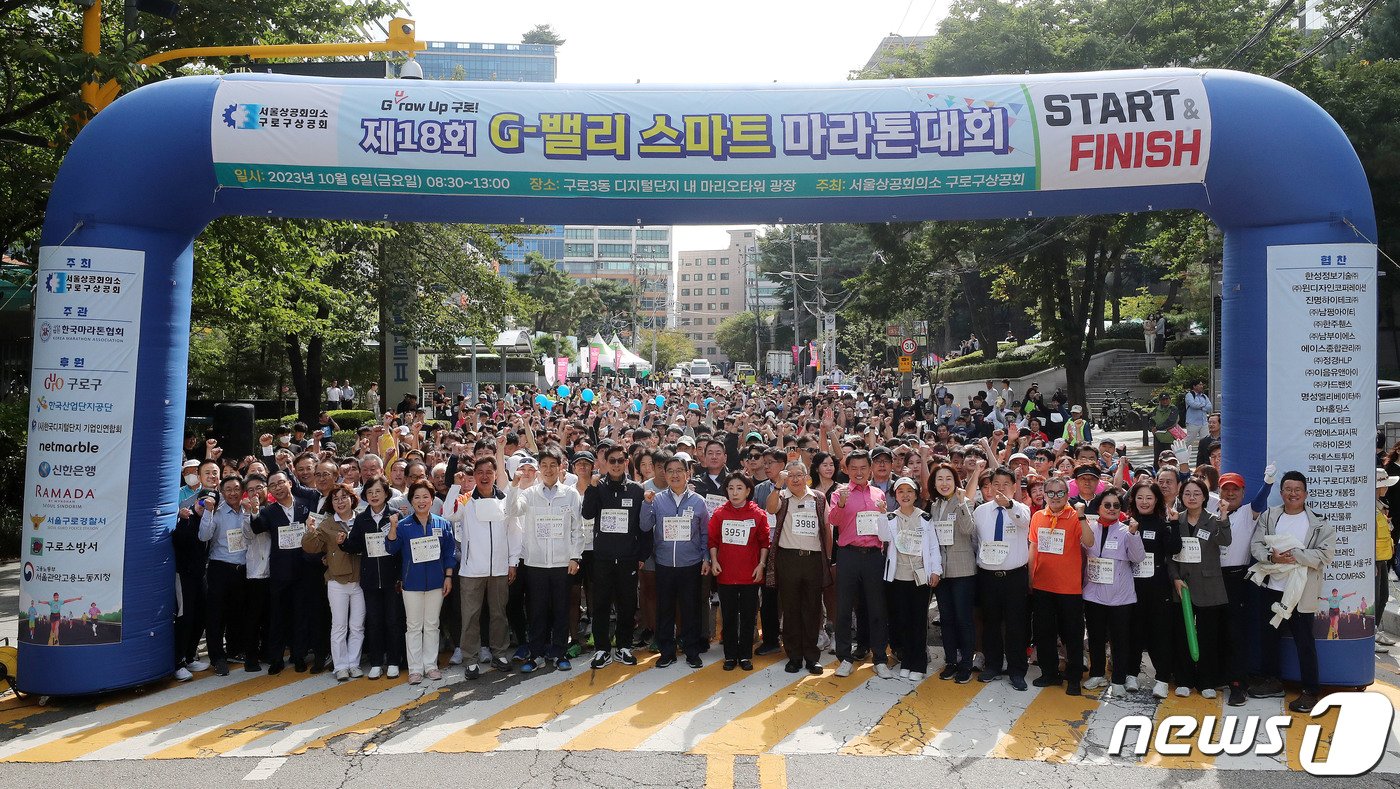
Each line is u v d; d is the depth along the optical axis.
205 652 9.63
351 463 9.32
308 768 6.54
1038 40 25.12
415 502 8.49
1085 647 9.53
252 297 19.25
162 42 13.42
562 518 8.80
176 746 6.97
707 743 6.98
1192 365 29.91
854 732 7.21
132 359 8.16
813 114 8.55
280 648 8.79
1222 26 24.59
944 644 8.57
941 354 65.12
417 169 8.52
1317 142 8.17
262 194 8.66
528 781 6.29
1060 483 8.13
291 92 8.49
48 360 8.03
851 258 70.56
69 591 7.95
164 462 8.41
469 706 7.80
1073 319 27.92
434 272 27.91
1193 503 7.88
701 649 9.35
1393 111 23.92
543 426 17.94
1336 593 8.01
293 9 14.63
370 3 16.70
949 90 8.61
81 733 7.29
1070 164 8.43
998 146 8.44
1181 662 8.10
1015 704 7.86
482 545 8.73
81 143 8.30
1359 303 8.12
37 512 8.01
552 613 9.10
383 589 8.59
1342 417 8.07
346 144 8.44
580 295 92.44
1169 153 8.31
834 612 9.76
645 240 154.00
